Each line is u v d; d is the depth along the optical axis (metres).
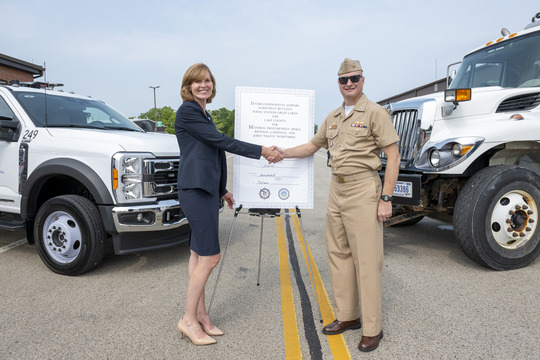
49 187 4.38
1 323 2.88
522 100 3.99
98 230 3.76
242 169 3.18
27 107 4.43
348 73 2.52
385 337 2.68
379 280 2.58
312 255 4.59
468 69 5.17
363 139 2.51
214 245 2.59
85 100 5.20
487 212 3.73
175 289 3.54
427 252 4.59
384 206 2.51
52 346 2.57
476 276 3.77
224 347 2.58
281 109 3.14
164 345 2.60
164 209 3.85
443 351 2.48
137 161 3.78
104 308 3.15
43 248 3.96
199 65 2.54
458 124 4.04
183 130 2.55
